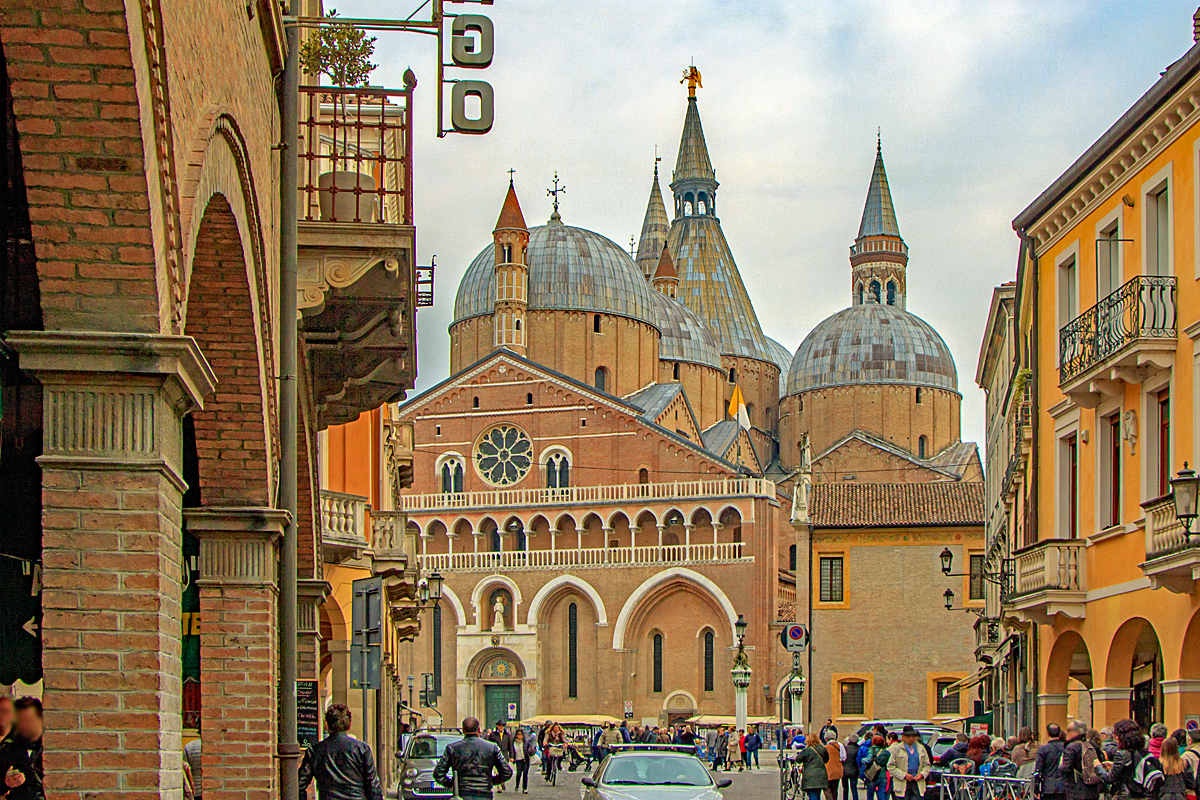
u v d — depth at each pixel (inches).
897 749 1095.0
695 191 5575.8
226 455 581.9
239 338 544.1
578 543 3814.0
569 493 3828.7
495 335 4392.2
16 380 511.5
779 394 5497.1
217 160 453.1
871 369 4965.6
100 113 350.6
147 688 384.5
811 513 2741.1
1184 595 981.2
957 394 5064.0
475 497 3907.5
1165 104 1021.2
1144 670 1182.9
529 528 3850.9
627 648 3722.9
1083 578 1213.1
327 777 601.6
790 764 1637.6
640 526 3806.6
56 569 383.9
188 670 700.0
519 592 3801.7
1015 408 1606.8
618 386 4411.9
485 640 3806.6
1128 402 1109.1
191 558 700.0
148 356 382.3
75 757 381.1
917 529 2694.4
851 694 2687.0
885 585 2699.3
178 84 392.5
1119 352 1054.4
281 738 615.8
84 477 385.7
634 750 1008.2
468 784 783.1
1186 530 920.3
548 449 3946.9
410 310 790.5
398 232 690.2
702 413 4771.2
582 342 4387.3
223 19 472.4
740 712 2989.7
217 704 595.5
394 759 1792.6
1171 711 1004.6
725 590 3651.6
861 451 4655.5
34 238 368.8
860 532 2714.1
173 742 401.7
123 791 381.7
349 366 876.6
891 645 2679.6
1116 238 1160.2
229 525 590.2
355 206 737.0
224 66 475.5
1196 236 996.6
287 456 617.6
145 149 360.2
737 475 3727.9
